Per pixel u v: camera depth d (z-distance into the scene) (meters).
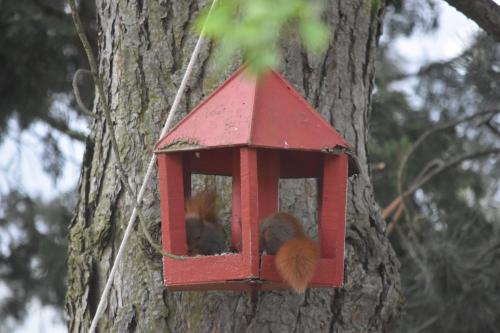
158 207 9.46
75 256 9.83
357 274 9.46
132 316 9.35
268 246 8.18
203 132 8.27
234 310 9.21
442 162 16.89
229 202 9.35
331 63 10.05
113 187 9.73
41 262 19.48
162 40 9.92
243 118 8.16
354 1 10.30
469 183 18.31
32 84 17.98
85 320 9.66
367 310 9.43
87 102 18.20
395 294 9.59
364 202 9.83
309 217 9.50
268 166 8.67
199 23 6.45
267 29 6.15
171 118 8.65
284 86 8.51
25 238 19.94
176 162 8.46
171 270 8.18
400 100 19.81
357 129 10.05
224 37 6.22
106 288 8.56
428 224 17.48
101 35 10.38
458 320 16.67
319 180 9.08
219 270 7.99
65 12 17.70
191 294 9.28
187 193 8.96
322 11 10.06
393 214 17.47
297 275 7.79
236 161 8.68
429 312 16.77
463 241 17.23
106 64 10.18
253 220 7.93
